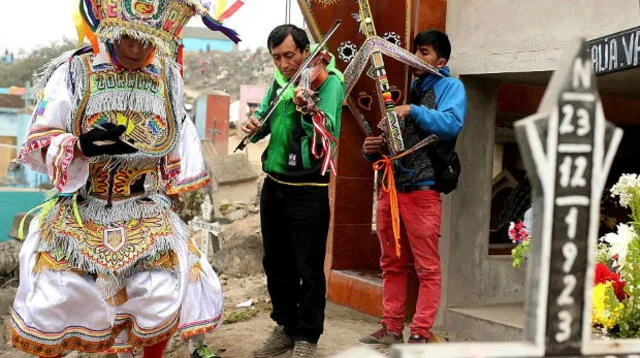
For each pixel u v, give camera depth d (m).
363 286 5.62
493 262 5.32
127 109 3.52
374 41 4.45
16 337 3.35
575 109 1.37
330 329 5.11
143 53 3.46
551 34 4.45
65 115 3.43
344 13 5.02
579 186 1.38
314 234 4.23
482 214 5.25
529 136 1.36
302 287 4.32
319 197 4.23
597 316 2.80
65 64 3.48
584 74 1.37
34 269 3.38
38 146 3.37
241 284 6.99
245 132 4.37
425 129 4.19
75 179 3.41
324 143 4.02
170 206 3.76
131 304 3.50
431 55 4.39
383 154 4.52
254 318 5.53
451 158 4.30
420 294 4.37
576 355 1.42
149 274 3.50
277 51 4.20
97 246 3.41
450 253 5.12
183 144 3.80
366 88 4.98
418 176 4.27
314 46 4.30
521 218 6.90
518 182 7.74
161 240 3.52
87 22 3.43
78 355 4.62
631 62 3.63
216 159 12.84
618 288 2.91
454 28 5.11
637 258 2.85
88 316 3.43
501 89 5.74
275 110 4.31
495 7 4.81
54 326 3.36
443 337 4.89
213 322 3.84
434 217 4.30
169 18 3.55
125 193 3.56
